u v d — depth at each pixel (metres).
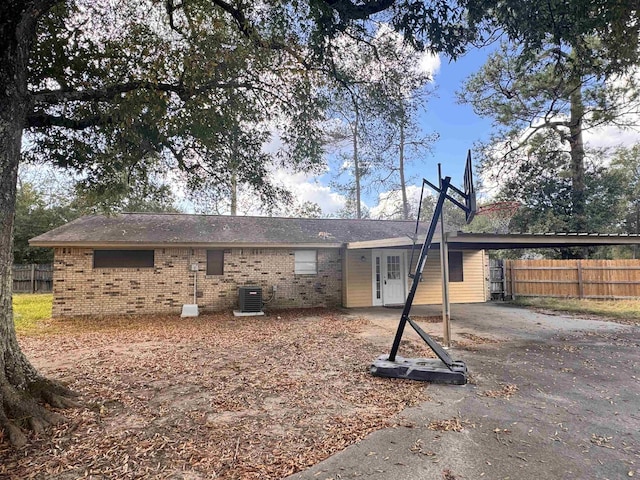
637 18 4.49
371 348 6.95
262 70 5.73
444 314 6.98
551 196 17.64
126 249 11.43
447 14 4.22
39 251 21.05
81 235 11.00
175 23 5.47
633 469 2.87
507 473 2.81
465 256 14.56
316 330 8.84
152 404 4.16
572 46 4.89
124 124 5.19
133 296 11.40
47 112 5.35
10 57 3.49
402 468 2.88
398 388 4.75
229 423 3.70
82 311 11.00
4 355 3.67
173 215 13.90
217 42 5.30
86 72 5.40
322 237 13.27
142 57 5.13
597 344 7.25
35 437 3.27
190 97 5.45
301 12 4.93
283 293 12.79
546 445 3.26
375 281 13.52
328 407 4.12
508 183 18.12
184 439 3.35
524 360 6.11
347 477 2.76
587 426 3.65
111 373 5.31
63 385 4.38
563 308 11.99
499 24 4.57
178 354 6.50
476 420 3.78
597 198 16.84
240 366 5.73
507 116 15.88
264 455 3.08
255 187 7.31
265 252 12.68
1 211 3.59
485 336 8.05
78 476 2.73
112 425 3.61
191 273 11.91
